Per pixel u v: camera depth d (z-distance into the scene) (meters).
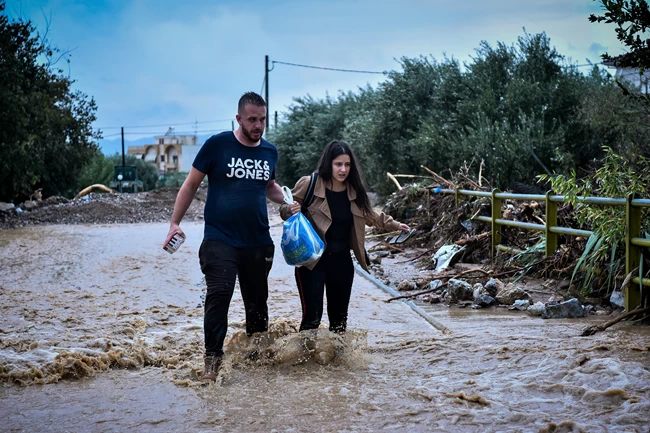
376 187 22.23
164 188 28.56
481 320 7.14
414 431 3.88
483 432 3.83
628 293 6.89
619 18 7.39
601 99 15.74
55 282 9.86
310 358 5.36
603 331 6.20
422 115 21.69
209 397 4.58
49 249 13.87
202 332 6.48
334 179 5.45
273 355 5.37
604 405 4.07
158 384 4.89
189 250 13.45
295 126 36.84
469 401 4.31
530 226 9.74
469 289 8.38
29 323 6.92
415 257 12.04
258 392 4.66
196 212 24.14
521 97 18.06
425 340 5.99
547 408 4.12
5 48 23.55
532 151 15.93
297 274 5.46
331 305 5.62
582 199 8.00
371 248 13.01
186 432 3.97
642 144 11.77
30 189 25.67
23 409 4.38
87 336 6.25
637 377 4.39
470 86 20.36
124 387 4.83
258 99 5.23
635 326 6.44
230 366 5.11
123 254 12.88
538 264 9.37
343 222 5.46
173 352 5.72
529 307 7.48
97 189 32.34
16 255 12.94
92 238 16.16
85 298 8.55
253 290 5.44
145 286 9.47
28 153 24.23
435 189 12.99
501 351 5.42
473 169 16.80
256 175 5.26
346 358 5.43
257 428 4.00
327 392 4.62
